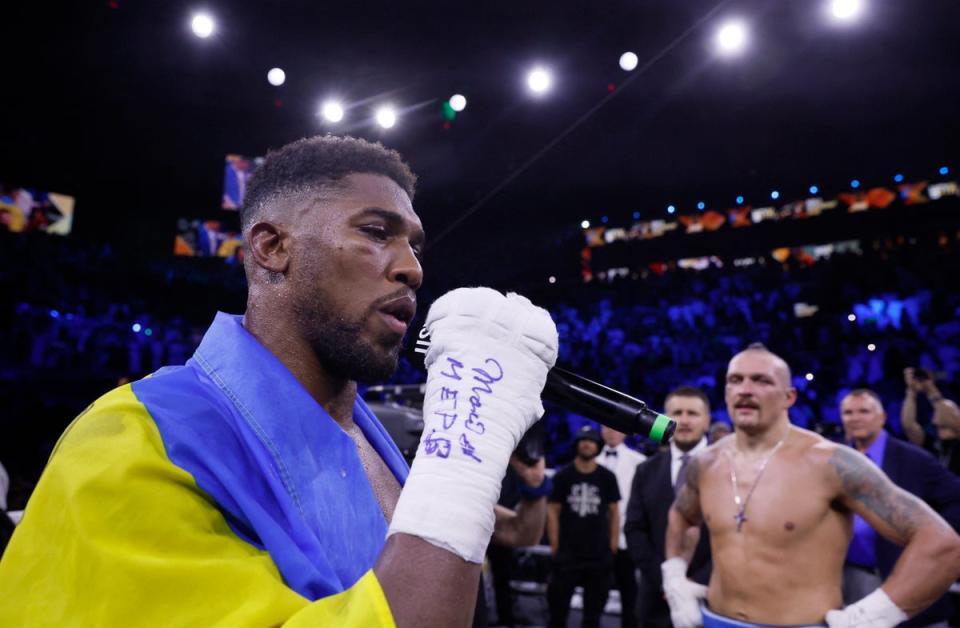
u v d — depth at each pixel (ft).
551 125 42.19
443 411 2.10
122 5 32.94
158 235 49.62
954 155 40.93
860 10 30.76
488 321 2.22
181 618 1.83
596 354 42.65
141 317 43.83
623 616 16.15
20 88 39.96
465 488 1.96
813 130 42.34
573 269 49.73
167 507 1.95
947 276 38.78
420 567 1.82
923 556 7.03
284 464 2.26
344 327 2.39
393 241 2.46
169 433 2.07
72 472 1.97
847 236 44.39
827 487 7.86
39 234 44.37
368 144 2.61
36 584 1.92
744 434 8.61
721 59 35.50
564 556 15.65
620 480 17.28
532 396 2.21
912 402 16.08
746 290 44.47
